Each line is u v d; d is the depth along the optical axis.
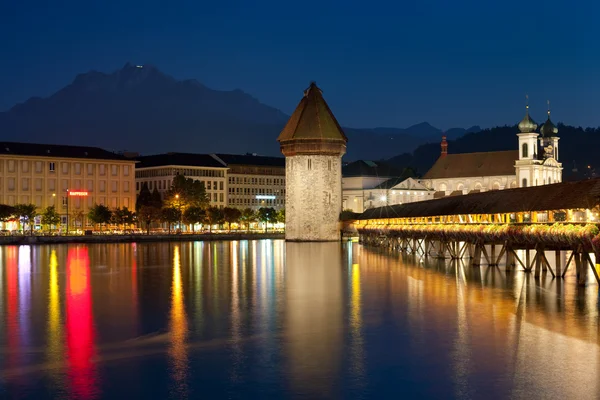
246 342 33.28
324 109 144.75
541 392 25.05
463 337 33.28
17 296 50.84
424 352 30.69
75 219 186.62
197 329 36.59
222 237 165.75
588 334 33.44
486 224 64.38
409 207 101.44
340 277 61.75
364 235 125.19
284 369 28.50
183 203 191.00
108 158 194.00
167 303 46.09
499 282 52.78
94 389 26.30
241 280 60.91
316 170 142.88
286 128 146.00
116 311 42.84
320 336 34.34
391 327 36.12
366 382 26.64
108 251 112.06
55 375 28.08
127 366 29.25
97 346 32.88
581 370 27.47
